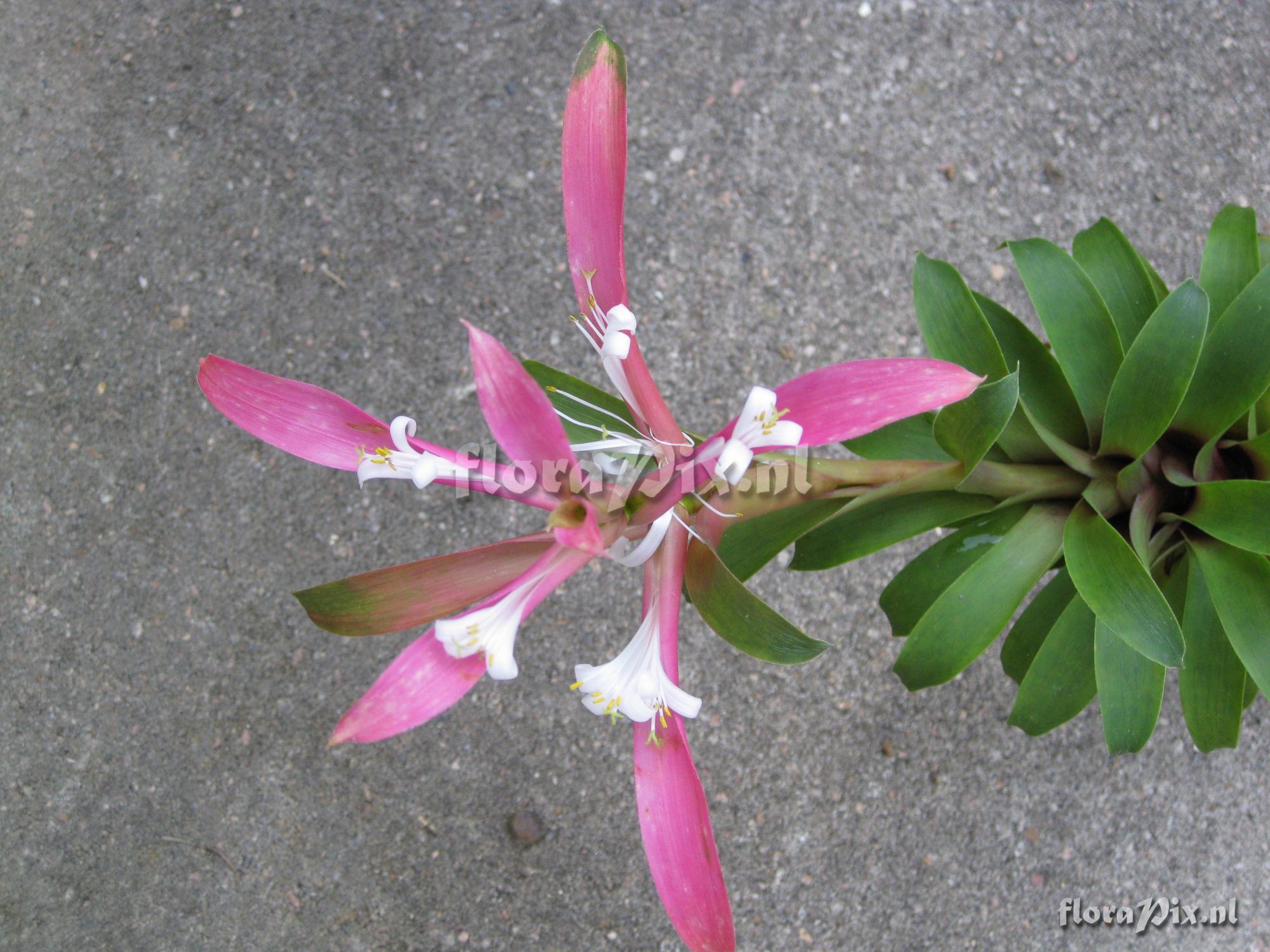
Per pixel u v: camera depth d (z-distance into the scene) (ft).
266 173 2.05
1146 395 1.18
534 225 2.03
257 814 1.92
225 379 0.99
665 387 1.97
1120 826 1.85
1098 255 1.36
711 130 2.03
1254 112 1.99
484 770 1.91
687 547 1.02
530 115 2.06
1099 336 1.28
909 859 1.87
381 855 1.90
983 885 1.86
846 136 2.02
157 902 1.91
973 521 1.35
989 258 1.98
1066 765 1.87
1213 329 1.20
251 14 2.10
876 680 1.90
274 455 1.98
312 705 1.93
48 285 2.04
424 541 1.94
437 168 2.05
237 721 1.94
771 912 1.86
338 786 1.92
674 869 0.99
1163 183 1.97
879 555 1.93
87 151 2.07
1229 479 1.32
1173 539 1.31
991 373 1.23
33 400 2.02
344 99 2.07
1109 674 1.24
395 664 0.93
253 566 1.96
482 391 0.84
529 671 1.92
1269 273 1.15
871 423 0.91
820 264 1.99
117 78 2.09
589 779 1.90
